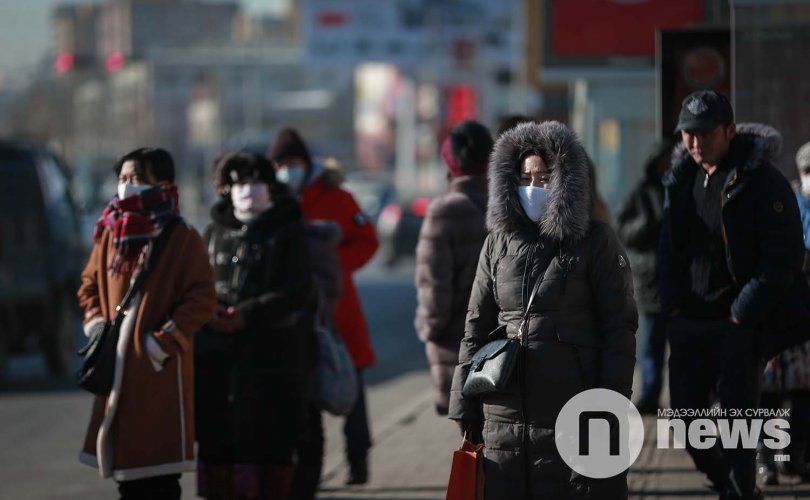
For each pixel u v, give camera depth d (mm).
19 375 23125
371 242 12539
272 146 12516
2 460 14922
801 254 8742
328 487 12531
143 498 9414
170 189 9516
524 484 7605
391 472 13148
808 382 10648
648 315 14578
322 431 11391
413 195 76938
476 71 93375
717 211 8930
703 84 12258
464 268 10234
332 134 165875
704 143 8844
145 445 9195
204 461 10500
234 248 10477
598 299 7621
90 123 146375
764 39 11516
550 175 7656
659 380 14641
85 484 13531
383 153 150375
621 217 14578
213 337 10367
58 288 22500
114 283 9352
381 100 143125
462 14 94000
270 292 10375
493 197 7723
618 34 19750
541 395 7562
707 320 9016
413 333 27844
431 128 108500
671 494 10875
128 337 9211
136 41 173875
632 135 20188
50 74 134375
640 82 19844
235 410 10312
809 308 9016
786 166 11547
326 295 11484
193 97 156250
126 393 9211
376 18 94250
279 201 10602
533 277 7609
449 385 10234
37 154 22516
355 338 12414
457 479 7656
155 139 149125
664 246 9211
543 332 7590
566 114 32812
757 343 8930
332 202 12516
